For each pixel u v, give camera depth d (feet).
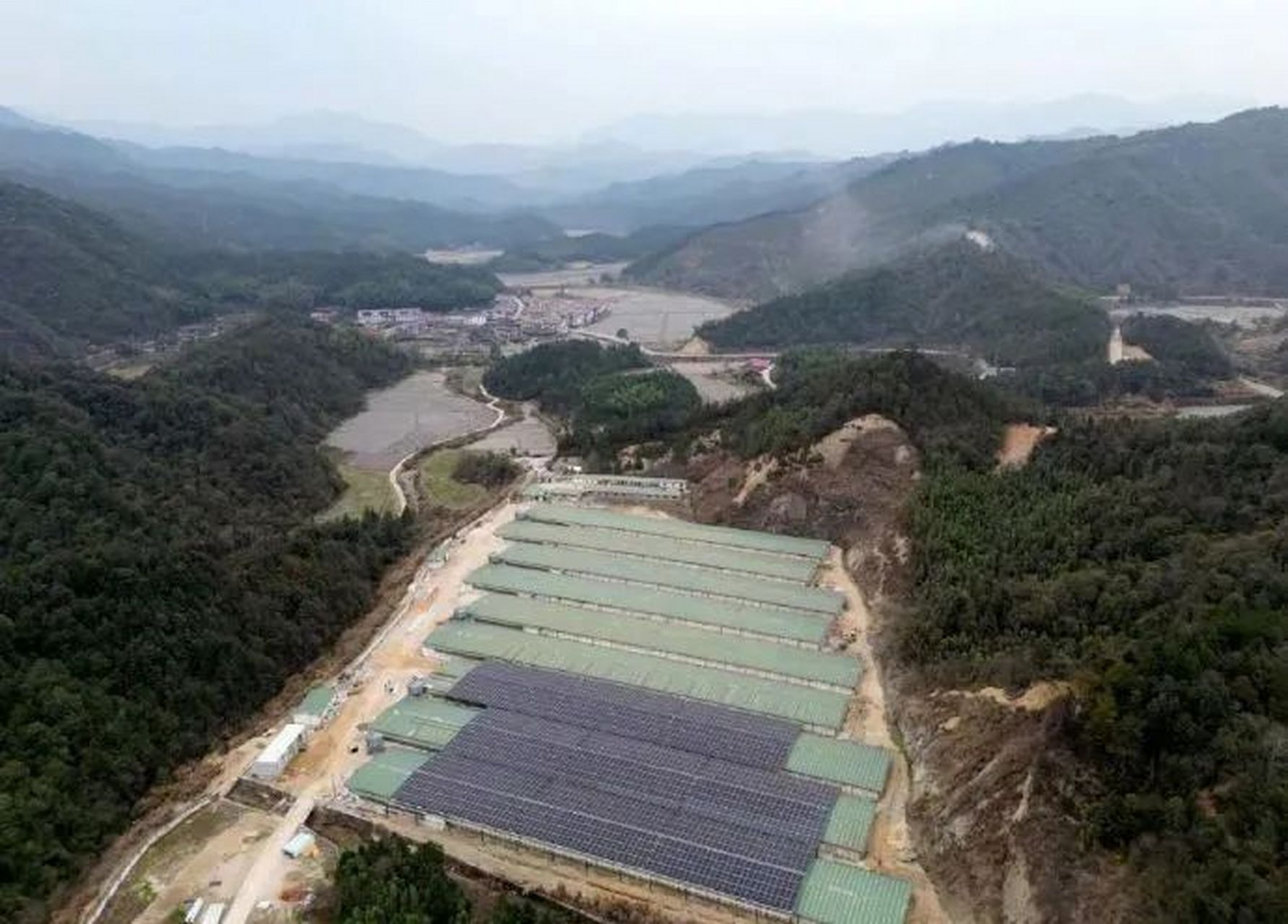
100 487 394.52
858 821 257.14
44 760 264.93
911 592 361.30
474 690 325.21
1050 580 319.27
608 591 398.83
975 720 270.87
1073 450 418.92
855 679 326.85
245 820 268.62
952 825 244.42
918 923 225.56
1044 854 216.95
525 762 285.23
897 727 302.04
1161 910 190.60
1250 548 286.25
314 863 250.78
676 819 258.98
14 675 284.00
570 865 250.16
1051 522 356.18
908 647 322.55
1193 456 367.86
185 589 339.57
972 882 229.45
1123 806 212.43
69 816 254.68
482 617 380.78
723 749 291.17
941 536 368.68
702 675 335.67
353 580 404.98
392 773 281.74
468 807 264.72
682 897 237.66
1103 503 355.77
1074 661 264.72
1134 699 228.63
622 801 267.18
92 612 312.09
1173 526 326.85
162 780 283.79
